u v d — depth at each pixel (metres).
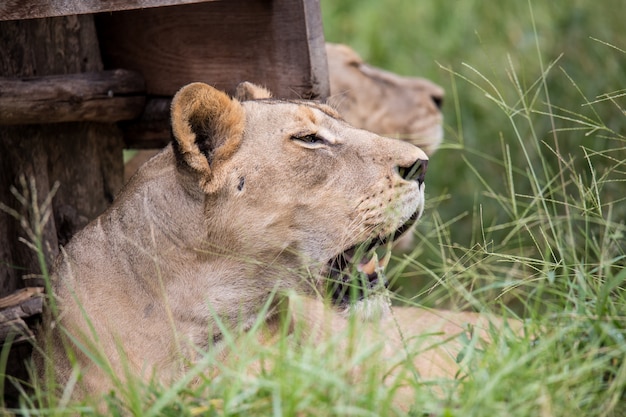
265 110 7.01
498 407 5.23
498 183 11.39
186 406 5.65
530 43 12.55
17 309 7.54
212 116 6.79
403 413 5.52
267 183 6.84
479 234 10.67
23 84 7.89
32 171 8.27
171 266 6.87
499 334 6.08
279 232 6.87
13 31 8.14
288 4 8.11
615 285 6.11
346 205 6.90
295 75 8.19
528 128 11.45
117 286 6.93
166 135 8.97
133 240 6.96
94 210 8.68
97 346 6.40
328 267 7.06
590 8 12.28
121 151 9.05
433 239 10.70
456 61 13.79
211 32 8.51
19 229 8.30
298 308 6.39
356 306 6.82
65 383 6.84
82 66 8.65
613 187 9.52
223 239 6.84
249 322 6.98
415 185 7.02
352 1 16.44
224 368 5.66
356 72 11.70
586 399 5.50
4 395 7.80
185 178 6.78
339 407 5.14
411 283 10.48
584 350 5.82
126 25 8.88
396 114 11.70
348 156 6.98
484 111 12.52
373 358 5.90
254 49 8.34
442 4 15.38
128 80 8.66
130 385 5.72
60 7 7.33
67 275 7.07
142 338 6.82
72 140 8.53
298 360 5.70
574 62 11.80
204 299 6.85
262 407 5.46
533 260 6.96
